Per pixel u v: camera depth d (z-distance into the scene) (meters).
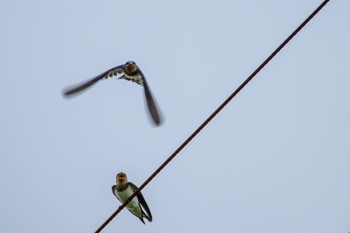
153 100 8.98
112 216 11.85
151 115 8.86
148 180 11.58
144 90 9.00
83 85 9.76
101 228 11.79
